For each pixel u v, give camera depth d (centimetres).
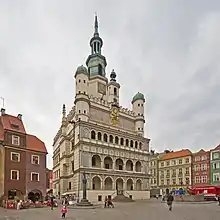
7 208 5162
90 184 7800
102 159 8306
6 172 5825
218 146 12025
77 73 8694
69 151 9275
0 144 5853
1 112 6488
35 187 6331
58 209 5028
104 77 10400
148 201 8125
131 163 9394
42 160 6612
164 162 13750
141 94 10431
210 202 7294
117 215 3834
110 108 9344
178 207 5316
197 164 12462
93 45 10925
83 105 8431
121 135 9206
